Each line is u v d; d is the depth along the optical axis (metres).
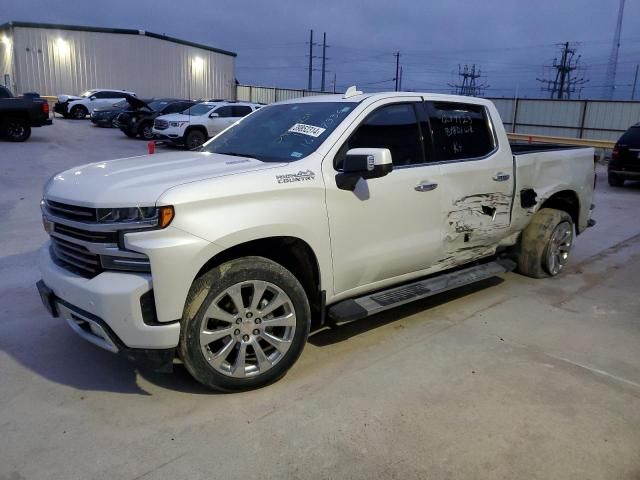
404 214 4.16
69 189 3.38
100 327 3.12
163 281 3.02
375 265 4.06
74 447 2.93
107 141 20.66
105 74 38.56
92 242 3.15
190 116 19.73
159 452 2.89
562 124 27.34
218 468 2.77
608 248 7.43
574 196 6.06
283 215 3.43
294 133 4.11
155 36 39.91
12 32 35.31
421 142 4.40
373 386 3.58
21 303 4.95
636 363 3.98
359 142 4.00
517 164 5.14
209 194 3.16
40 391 3.48
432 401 3.41
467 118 4.82
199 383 3.59
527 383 3.65
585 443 3.01
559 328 4.60
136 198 3.05
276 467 2.79
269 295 3.54
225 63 45.66
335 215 3.73
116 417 3.20
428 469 2.79
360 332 4.43
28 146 17.42
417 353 4.07
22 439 2.99
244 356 3.41
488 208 4.88
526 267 5.84
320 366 3.85
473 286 5.64
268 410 3.29
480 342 4.28
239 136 4.50
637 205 10.89
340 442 2.99
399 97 4.34
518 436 3.06
